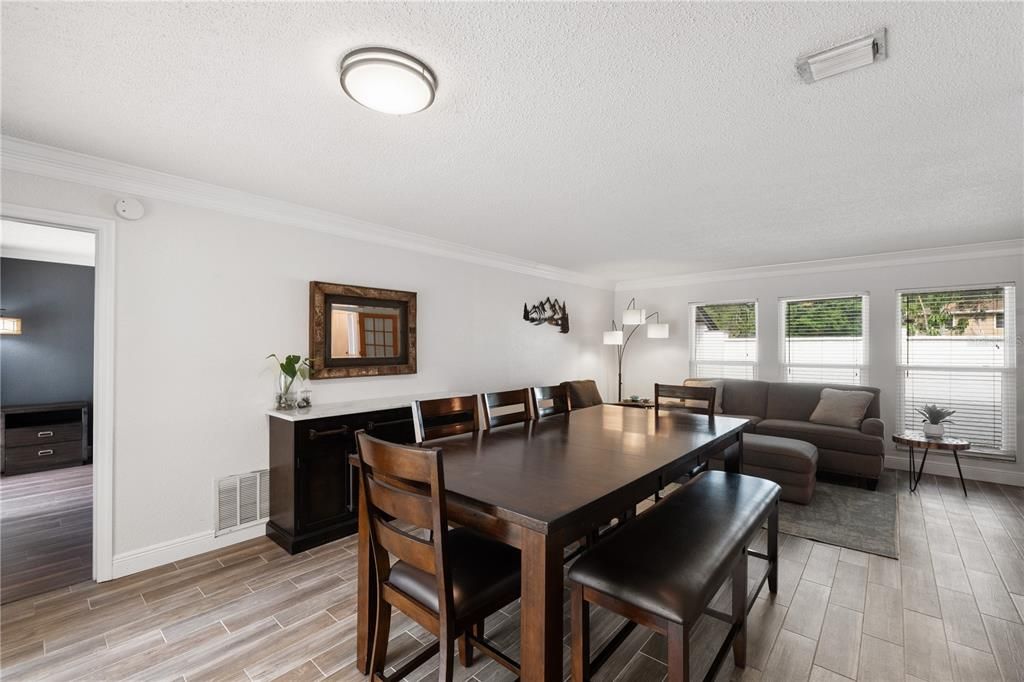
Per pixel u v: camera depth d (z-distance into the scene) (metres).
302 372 3.23
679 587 1.32
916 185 2.69
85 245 4.40
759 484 2.22
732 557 1.55
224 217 2.89
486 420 2.67
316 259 3.35
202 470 2.79
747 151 2.23
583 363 6.20
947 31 1.37
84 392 5.04
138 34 1.39
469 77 1.62
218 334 2.86
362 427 3.14
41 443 4.60
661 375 6.36
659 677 1.76
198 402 2.78
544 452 1.99
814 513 3.44
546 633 1.23
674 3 1.26
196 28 1.36
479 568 1.51
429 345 4.18
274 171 2.51
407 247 3.99
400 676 1.58
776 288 5.40
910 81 1.63
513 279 5.12
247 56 1.51
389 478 1.57
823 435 4.22
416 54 1.49
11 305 4.66
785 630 2.01
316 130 2.03
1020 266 4.08
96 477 2.43
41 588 2.37
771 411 5.07
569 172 2.52
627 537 1.61
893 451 4.67
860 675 1.74
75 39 1.41
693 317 6.09
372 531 1.59
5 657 1.84
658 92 1.72
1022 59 1.50
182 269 2.72
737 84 1.66
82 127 2.01
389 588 1.56
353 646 1.91
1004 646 1.90
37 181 2.25
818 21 1.33
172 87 1.69
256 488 3.02
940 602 2.23
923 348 4.55
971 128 1.99
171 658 1.83
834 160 2.34
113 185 2.46
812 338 5.19
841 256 4.75
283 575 2.51
